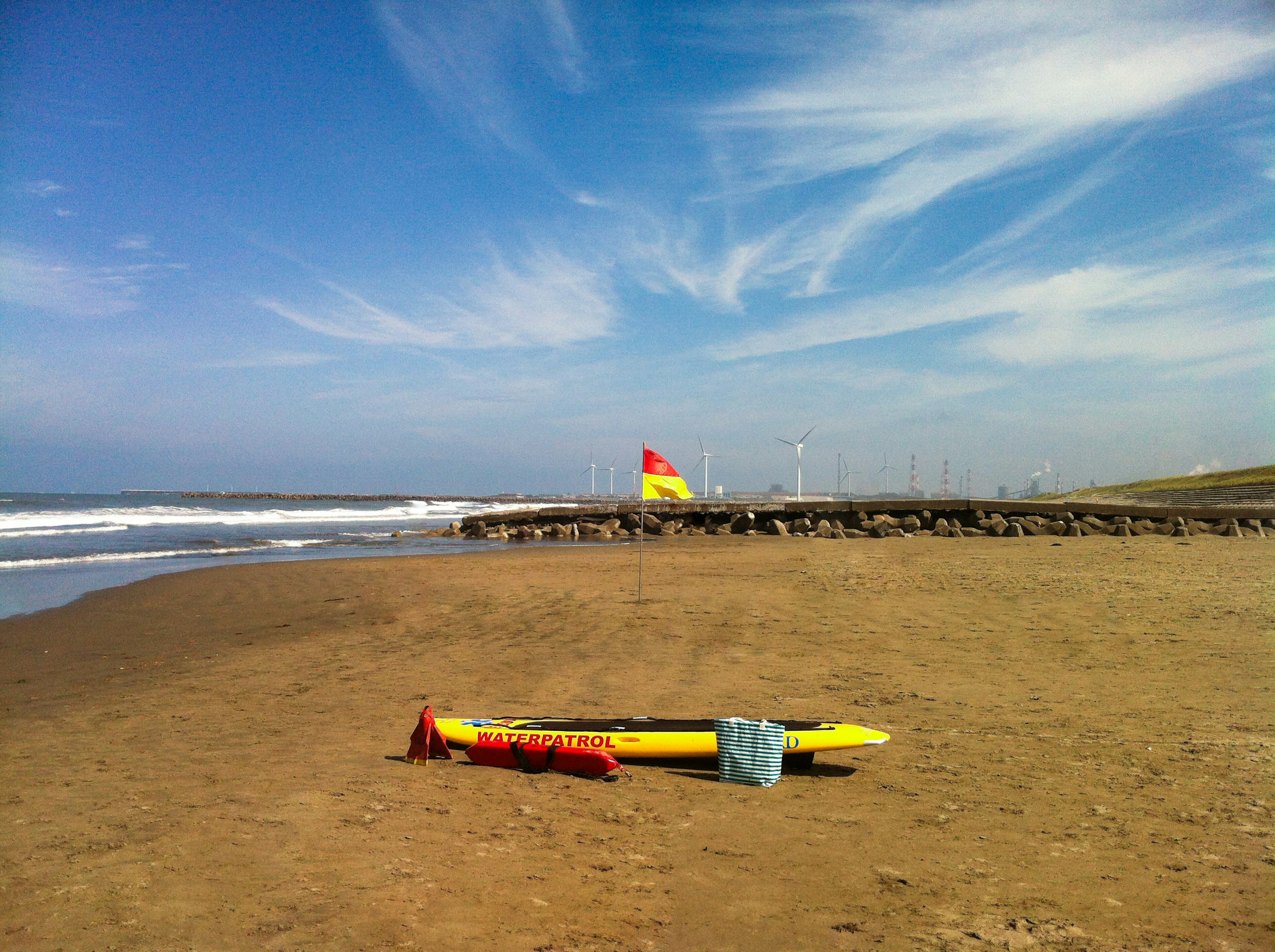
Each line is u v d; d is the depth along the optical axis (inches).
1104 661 375.9
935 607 532.7
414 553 1128.8
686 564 844.6
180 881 148.1
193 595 649.0
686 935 136.6
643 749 243.3
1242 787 215.5
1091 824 191.8
